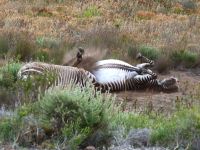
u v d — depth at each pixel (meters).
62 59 41.84
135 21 67.19
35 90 29.28
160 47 51.53
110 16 68.94
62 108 23.78
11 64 36.62
